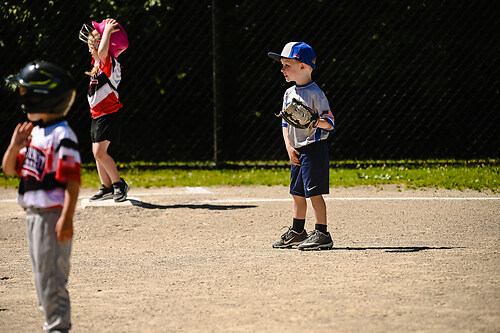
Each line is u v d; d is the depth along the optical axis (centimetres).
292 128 1944
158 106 4434
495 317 1305
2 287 1619
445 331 1231
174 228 2309
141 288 1570
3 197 3025
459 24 4422
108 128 2595
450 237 2097
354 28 4378
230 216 2480
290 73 1956
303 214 2000
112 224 2373
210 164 3909
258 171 3781
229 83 4519
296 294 1479
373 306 1380
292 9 4372
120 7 4175
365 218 2417
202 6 4303
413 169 3775
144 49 4300
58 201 1127
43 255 1128
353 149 4544
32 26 4106
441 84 4472
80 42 4159
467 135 4572
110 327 1290
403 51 4431
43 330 1298
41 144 1139
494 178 3309
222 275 1672
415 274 1630
